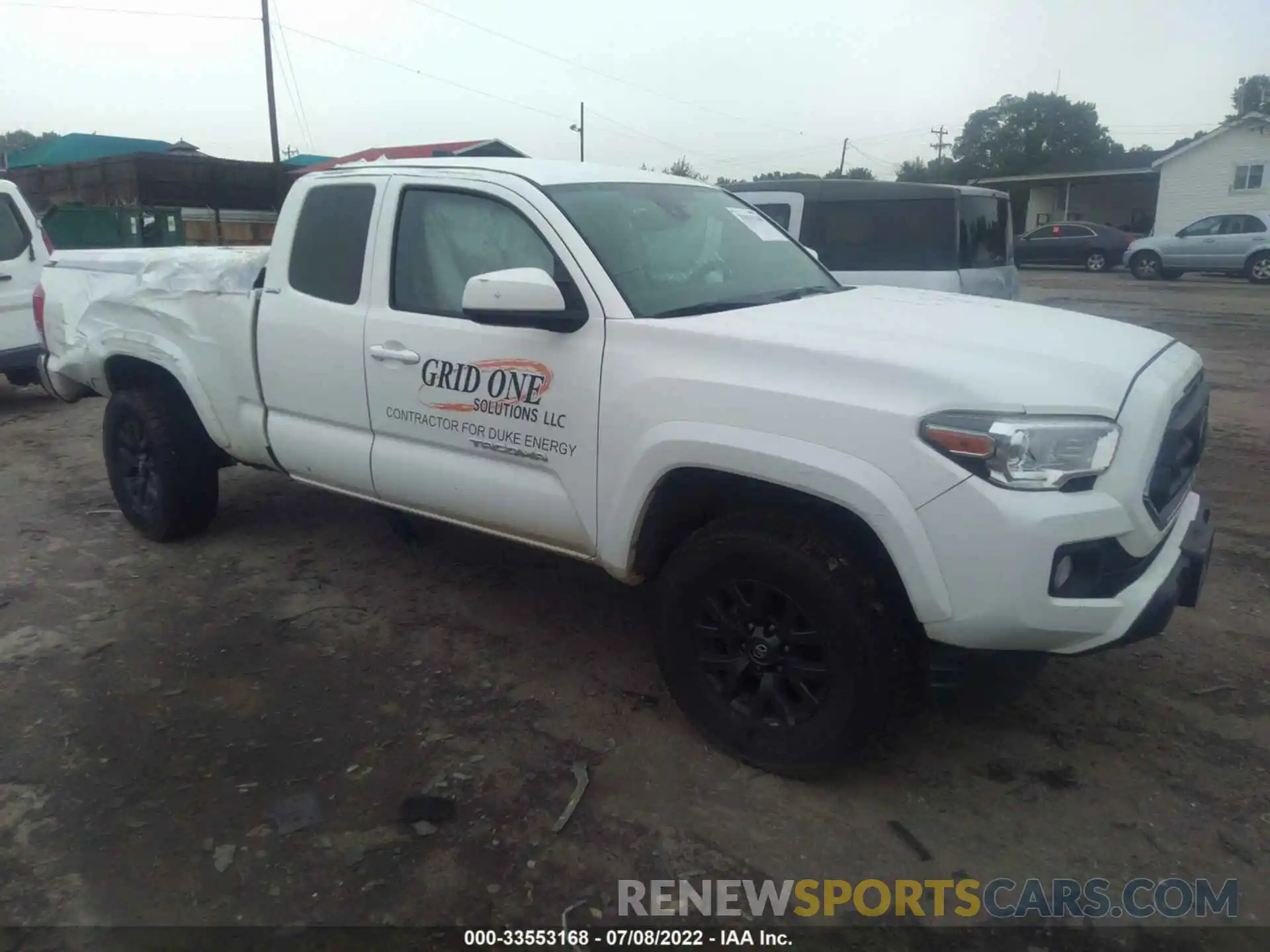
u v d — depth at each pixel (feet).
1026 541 8.56
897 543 8.96
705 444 9.82
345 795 10.16
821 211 29.55
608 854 9.33
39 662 12.89
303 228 13.91
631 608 14.65
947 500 8.75
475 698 12.07
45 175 105.09
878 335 9.88
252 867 9.12
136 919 8.51
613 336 10.72
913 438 8.86
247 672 12.68
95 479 21.42
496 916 8.59
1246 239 72.79
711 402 9.88
